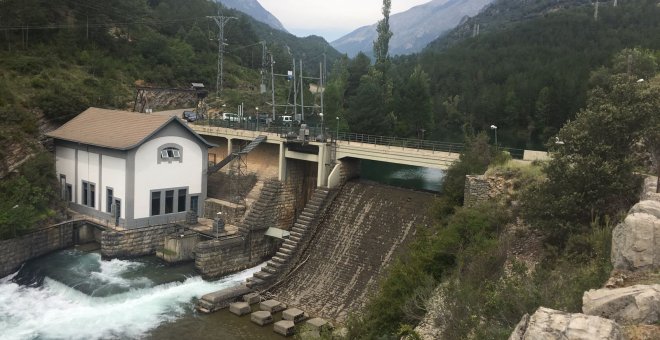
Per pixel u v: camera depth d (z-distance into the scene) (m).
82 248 51.06
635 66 64.06
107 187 51.56
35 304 39.94
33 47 85.94
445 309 23.58
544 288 19.27
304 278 44.44
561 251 26.45
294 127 65.38
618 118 26.55
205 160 55.66
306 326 35.38
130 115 55.62
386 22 106.44
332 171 51.91
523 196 30.00
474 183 36.53
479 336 18.52
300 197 57.38
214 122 72.50
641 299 14.39
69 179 56.12
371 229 46.22
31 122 58.97
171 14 146.25
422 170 76.06
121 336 35.84
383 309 29.19
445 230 33.25
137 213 50.09
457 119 119.12
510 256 28.33
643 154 29.09
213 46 143.50
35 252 47.81
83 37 96.19
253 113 101.81
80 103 66.81
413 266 31.44
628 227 18.36
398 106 97.69
